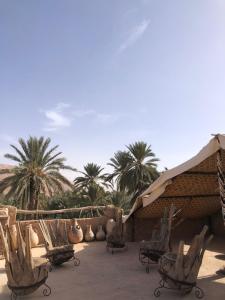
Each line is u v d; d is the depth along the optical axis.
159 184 7.71
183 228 11.25
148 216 10.49
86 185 32.03
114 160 30.39
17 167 24.70
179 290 4.99
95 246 9.51
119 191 30.80
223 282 5.80
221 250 8.91
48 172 25.97
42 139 25.34
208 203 10.45
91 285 5.64
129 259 7.70
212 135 5.68
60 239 8.14
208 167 7.50
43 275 5.02
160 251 6.73
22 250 4.89
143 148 29.55
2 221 7.94
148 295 5.09
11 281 4.80
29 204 25.61
